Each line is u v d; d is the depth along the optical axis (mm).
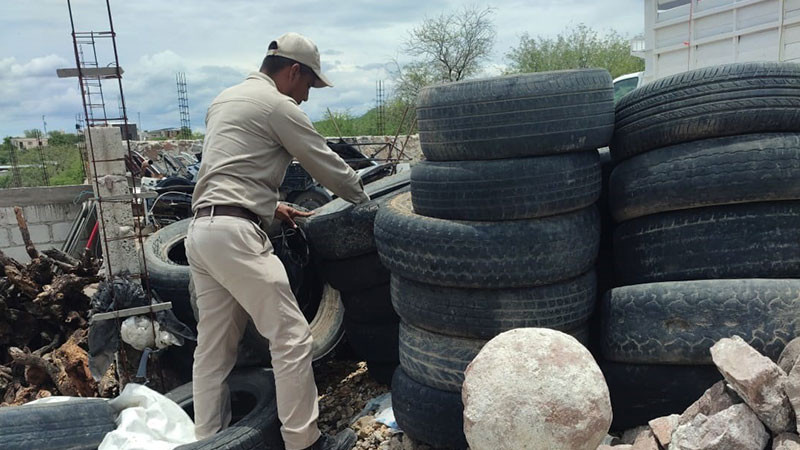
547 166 3047
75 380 4480
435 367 3240
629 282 3328
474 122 3064
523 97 3012
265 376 3592
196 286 3123
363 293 4176
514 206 3041
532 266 3039
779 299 2746
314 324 4562
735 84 2932
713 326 2807
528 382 2279
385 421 3629
